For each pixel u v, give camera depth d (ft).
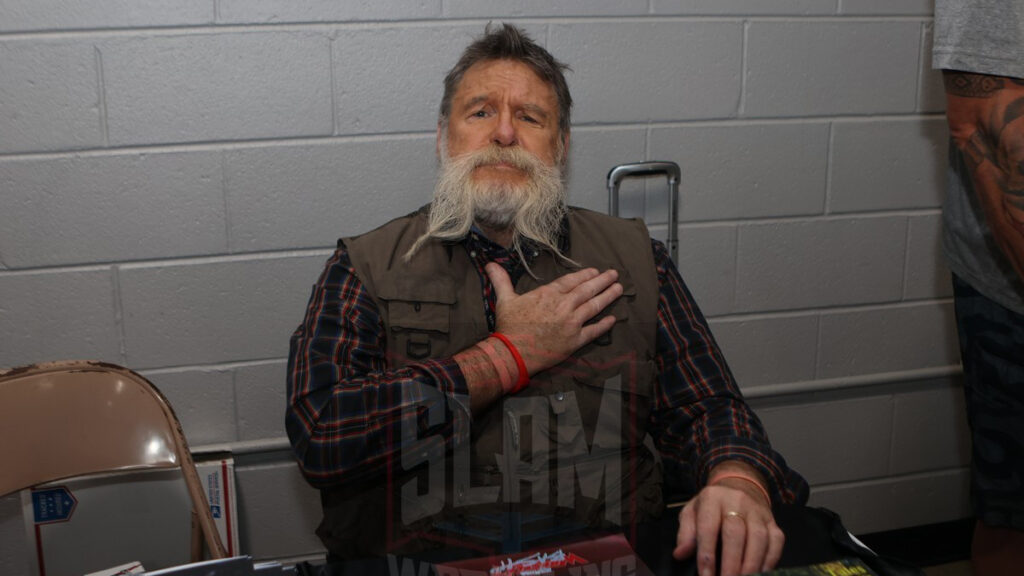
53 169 5.17
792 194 6.24
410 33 5.46
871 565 2.72
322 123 5.46
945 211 4.94
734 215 6.17
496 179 4.21
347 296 4.09
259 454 5.77
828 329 6.52
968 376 4.90
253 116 5.36
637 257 4.36
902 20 6.16
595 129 5.83
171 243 5.41
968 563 6.79
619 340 3.70
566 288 3.83
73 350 5.40
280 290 5.61
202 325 5.55
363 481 2.91
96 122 5.17
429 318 4.01
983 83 3.78
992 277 4.60
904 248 6.54
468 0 5.50
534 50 4.42
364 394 3.33
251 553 5.86
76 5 5.01
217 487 5.45
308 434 3.50
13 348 5.32
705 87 5.93
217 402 5.65
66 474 4.03
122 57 5.12
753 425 3.86
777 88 6.05
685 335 4.27
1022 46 3.63
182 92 5.24
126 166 5.25
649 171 5.68
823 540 2.94
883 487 6.89
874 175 6.36
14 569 5.49
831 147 6.23
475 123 4.32
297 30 5.31
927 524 7.00
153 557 5.34
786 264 6.34
